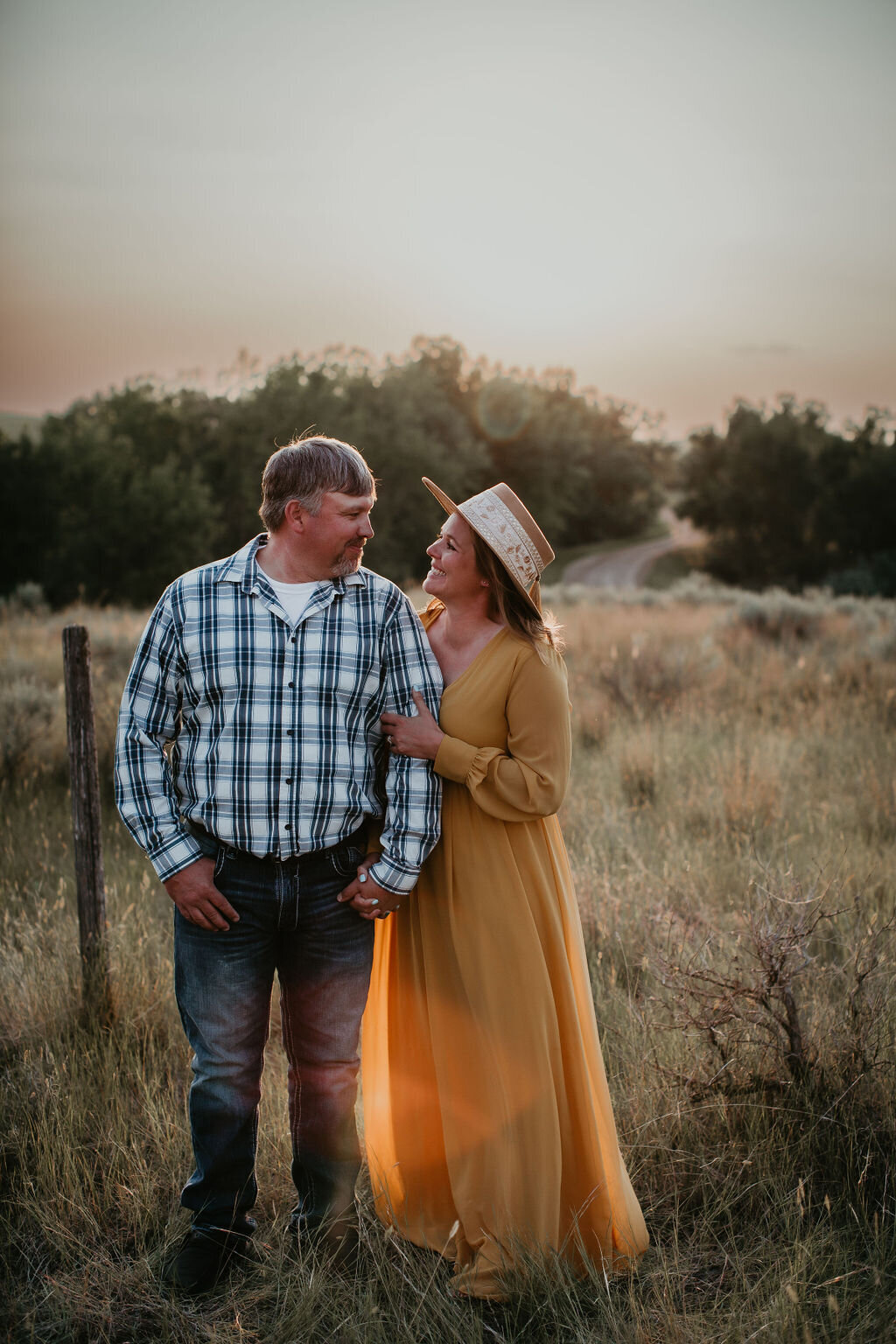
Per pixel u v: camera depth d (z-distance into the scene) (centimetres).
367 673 208
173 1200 232
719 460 5131
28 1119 255
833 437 4934
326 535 203
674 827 489
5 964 331
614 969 327
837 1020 270
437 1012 218
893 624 1282
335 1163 218
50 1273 214
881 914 366
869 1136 233
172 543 3372
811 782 574
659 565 6131
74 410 4128
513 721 215
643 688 849
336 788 204
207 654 200
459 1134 214
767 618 1360
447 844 218
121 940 338
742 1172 234
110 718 649
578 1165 215
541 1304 197
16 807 531
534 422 6700
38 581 3203
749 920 304
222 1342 192
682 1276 210
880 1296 193
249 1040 210
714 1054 264
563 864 232
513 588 215
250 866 203
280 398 4306
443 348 6725
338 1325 194
